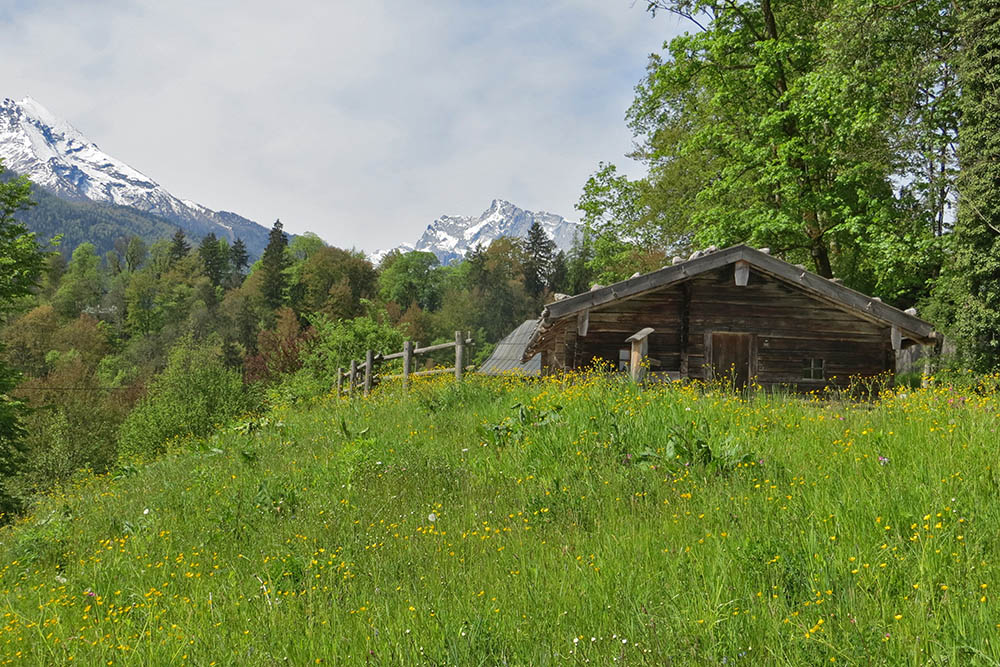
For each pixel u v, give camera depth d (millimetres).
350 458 9812
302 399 25109
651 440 8422
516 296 118625
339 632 4660
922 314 22938
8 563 8492
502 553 5980
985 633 3604
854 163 23047
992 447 6547
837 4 21547
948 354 20500
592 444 8602
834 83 21250
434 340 105188
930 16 20781
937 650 3533
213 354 74188
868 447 7191
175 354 68750
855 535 4984
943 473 5949
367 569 6129
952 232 21016
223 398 46062
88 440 51000
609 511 6664
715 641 3922
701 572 4852
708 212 26297
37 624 5531
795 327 17047
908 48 20938
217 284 154000
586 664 3865
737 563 4918
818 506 5668
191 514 9219
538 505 7117
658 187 35375
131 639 5223
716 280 17094
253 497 9094
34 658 5039
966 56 19562
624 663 3816
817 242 25078
